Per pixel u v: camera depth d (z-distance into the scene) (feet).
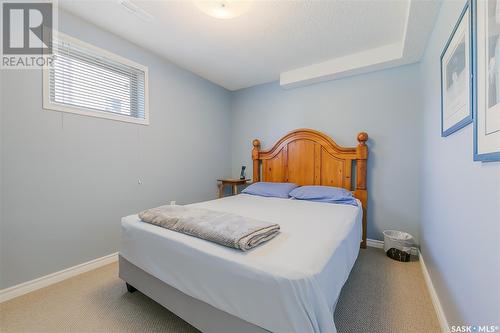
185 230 4.41
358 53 8.34
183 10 6.05
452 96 4.09
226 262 3.44
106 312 4.91
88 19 6.50
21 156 5.49
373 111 8.79
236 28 6.84
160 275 4.42
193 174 10.42
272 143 11.36
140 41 7.64
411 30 5.98
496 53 2.49
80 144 6.56
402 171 8.34
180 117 9.71
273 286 2.99
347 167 9.09
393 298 5.46
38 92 5.74
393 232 8.34
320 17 6.26
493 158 2.56
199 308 3.90
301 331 2.84
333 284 3.62
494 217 2.66
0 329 4.40
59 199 6.15
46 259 5.94
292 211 6.59
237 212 6.46
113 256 7.36
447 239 4.50
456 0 4.14
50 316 4.78
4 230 5.28
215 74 10.44
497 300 2.58
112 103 7.39
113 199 7.38
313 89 10.08
